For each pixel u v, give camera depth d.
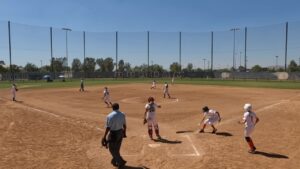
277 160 10.54
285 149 11.88
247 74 79.00
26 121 16.94
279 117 18.42
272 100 28.45
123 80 76.56
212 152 11.51
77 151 11.74
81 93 38.91
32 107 24.30
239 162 10.33
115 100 30.81
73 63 109.06
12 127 15.41
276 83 58.16
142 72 93.00
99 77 90.31
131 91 41.56
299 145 12.43
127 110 23.41
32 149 11.85
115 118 9.52
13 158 10.71
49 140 13.26
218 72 85.25
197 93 38.09
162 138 13.78
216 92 39.25
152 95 35.84
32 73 82.38
